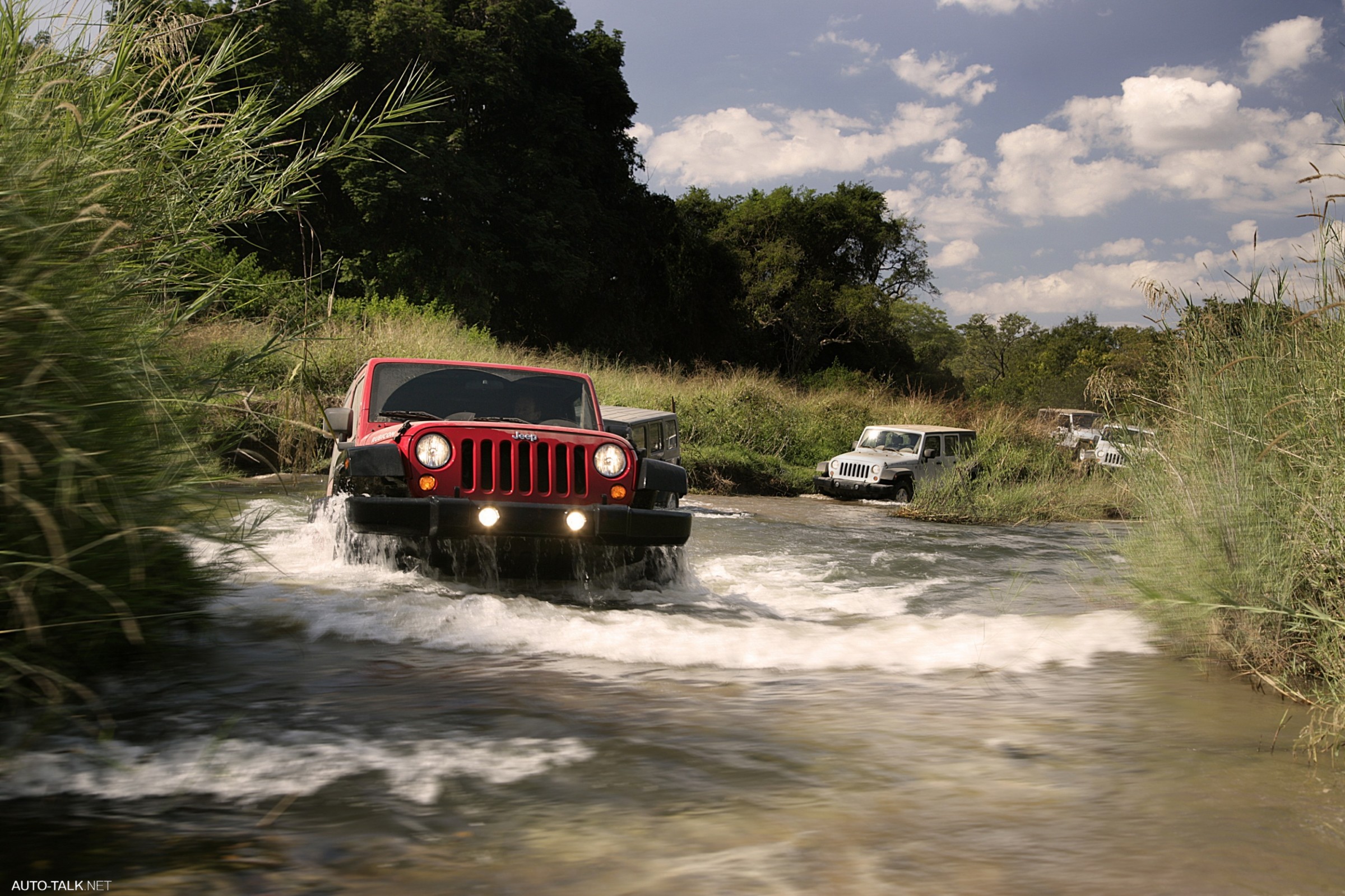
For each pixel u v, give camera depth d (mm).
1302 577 3928
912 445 17172
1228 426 4422
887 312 54688
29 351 2496
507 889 1743
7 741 2459
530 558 5328
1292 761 2652
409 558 5234
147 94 3654
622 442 5328
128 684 3018
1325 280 4195
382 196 32500
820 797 2277
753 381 23531
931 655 4121
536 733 2705
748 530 9914
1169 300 5148
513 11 37469
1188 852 1989
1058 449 16406
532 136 39938
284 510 7020
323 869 1807
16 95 2822
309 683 3129
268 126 4012
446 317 23656
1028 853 1970
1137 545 5227
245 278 4121
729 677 3570
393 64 34094
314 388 4223
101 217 2748
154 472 2959
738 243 57531
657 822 2088
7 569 2512
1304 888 1825
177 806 2100
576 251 40719
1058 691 3512
